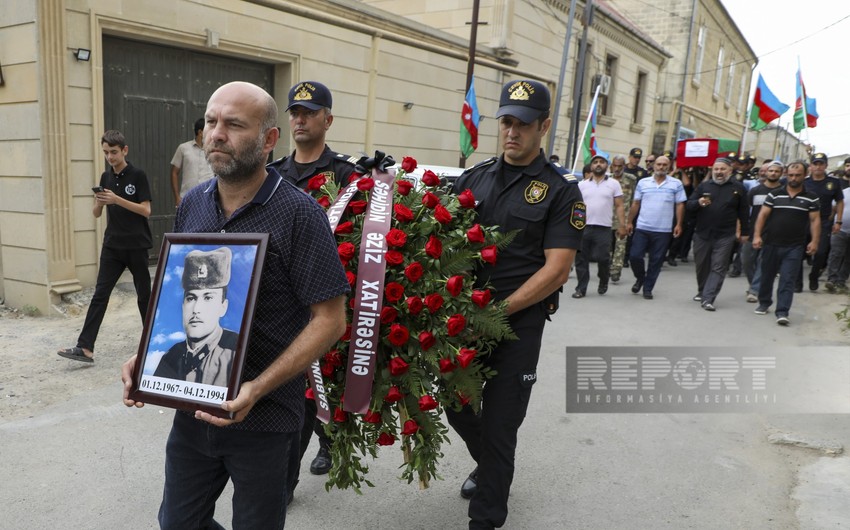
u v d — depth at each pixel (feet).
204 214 6.33
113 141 15.55
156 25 22.09
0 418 12.97
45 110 19.13
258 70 27.55
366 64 31.73
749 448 12.99
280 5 26.48
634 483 11.46
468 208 9.09
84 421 13.01
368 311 8.04
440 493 10.99
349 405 8.10
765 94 46.98
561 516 10.33
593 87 52.54
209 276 5.76
